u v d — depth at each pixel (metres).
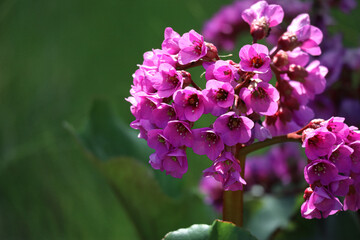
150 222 0.92
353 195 0.72
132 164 0.87
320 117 0.94
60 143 1.66
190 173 1.41
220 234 0.73
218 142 0.70
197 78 1.68
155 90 0.71
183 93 0.69
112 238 1.41
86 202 1.50
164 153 0.70
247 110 0.71
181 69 0.72
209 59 0.72
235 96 0.70
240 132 0.70
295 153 1.03
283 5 0.99
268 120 0.75
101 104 0.95
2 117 1.77
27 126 1.75
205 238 0.73
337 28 1.08
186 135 0.70
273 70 0.74
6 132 1.73
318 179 0.70
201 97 0.70
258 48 0.70
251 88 0.70
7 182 1.57
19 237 1.42
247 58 0.70
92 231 1.43
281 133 0.75
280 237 0.89
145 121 0.72
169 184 0.95
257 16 0.75
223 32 1.16
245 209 1.02
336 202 0.70
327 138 0.69
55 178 1.57
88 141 0.92
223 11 1.16
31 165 1.60
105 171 0.88
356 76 0.95
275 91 0.70
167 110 0.71
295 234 0.89
